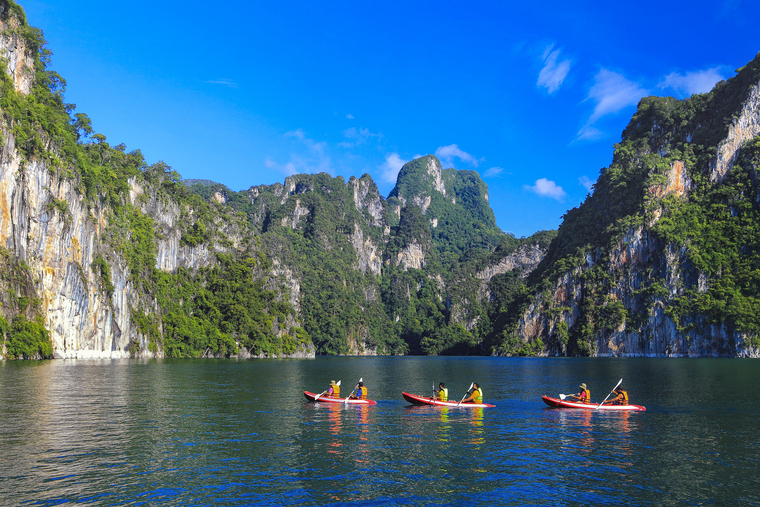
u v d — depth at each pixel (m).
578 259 199.62
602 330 181.75
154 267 135.00
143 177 149.25
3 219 83.50
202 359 128.12
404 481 19.81
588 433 28.66
